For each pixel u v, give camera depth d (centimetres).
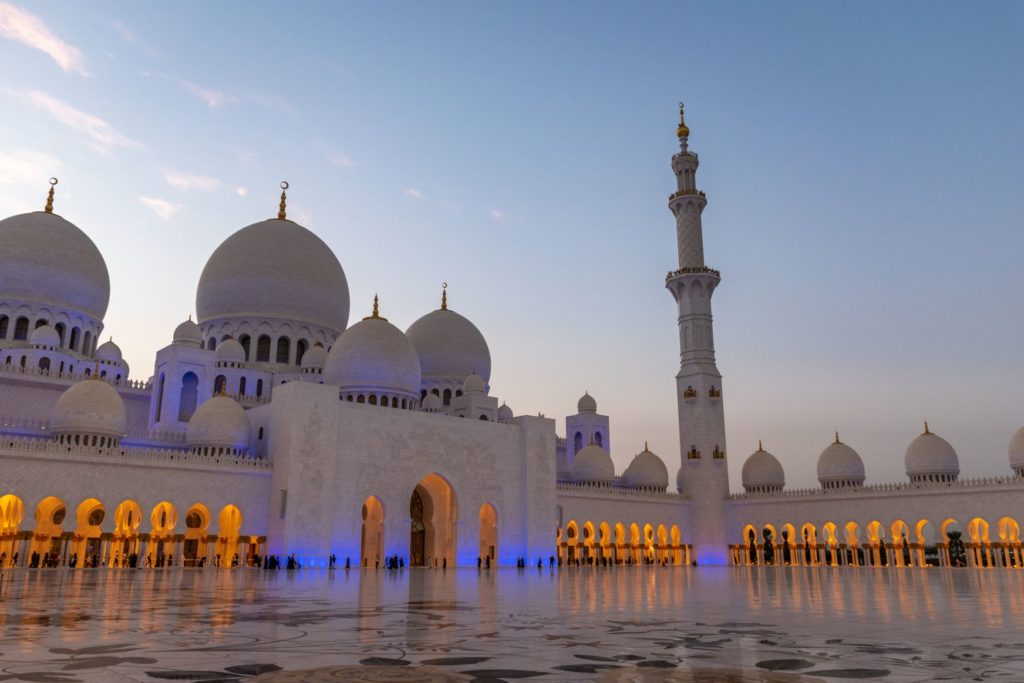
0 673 923
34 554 5459
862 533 8119
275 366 7981
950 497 7631
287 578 4016
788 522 8638
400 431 6938
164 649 1151
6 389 6544
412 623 1605
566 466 10025
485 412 8181
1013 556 7250
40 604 2017
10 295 7119
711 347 9350
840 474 8831
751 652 1161
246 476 6216
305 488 6222
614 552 8662
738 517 9000
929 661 1070
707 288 9425
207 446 6412
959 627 1562
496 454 7575
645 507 8781
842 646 1238
